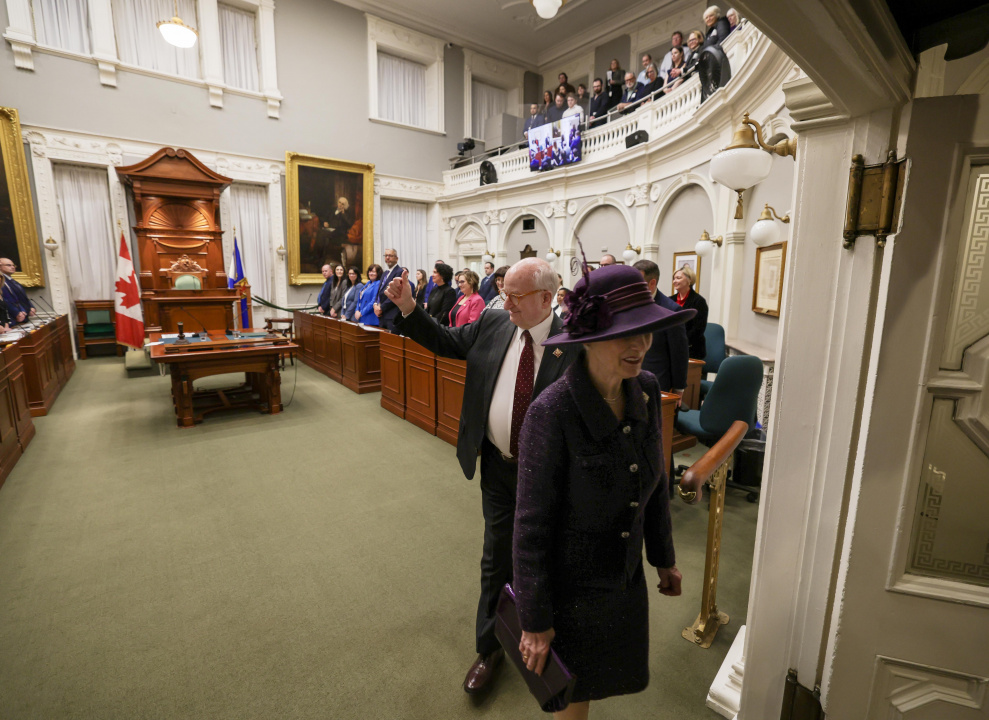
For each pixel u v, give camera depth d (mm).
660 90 7250
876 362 976
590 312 858
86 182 8219
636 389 988
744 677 1294
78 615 1989
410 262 12117
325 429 4445
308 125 10078
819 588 1155
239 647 1826
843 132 1013
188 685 1654
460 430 1651
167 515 2832
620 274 889
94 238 8352
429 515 2857
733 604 2078
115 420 4660
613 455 956
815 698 1176
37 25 7605
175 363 4398
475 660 1774
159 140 8586
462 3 10586
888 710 1078
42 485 3213
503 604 1122
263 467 3549
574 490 975
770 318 4656
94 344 8289
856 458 1048
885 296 952
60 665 1733
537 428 981
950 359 941
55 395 5434
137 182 7465
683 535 2641
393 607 2061
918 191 906
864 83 816
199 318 7363
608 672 1039
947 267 903
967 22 837
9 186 7410
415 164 11609
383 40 10812
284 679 1684
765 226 3896
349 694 1629
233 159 9328
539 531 972
